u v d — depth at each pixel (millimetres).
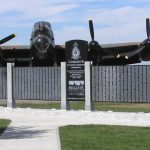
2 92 25344
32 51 32656
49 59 33125
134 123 17953
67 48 22578
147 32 30078
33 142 13109
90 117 20312
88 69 22172
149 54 30266
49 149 11992
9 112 22672
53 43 32625
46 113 21500
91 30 31016
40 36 32031
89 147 12188
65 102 22719
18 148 12148
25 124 17578
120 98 22125
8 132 15227
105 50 33719
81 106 25391
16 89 24781
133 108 24891
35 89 24375
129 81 21984
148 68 21734
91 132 15062
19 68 24703
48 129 15961
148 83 21719
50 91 23984
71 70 22500
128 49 34281
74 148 12039
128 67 21984
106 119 19594
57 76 23797
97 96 22406
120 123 17953
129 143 12820
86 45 22344
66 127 16312
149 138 13734
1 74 25375
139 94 21859
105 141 13172
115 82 22188
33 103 27938
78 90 22359
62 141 13180
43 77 24172
